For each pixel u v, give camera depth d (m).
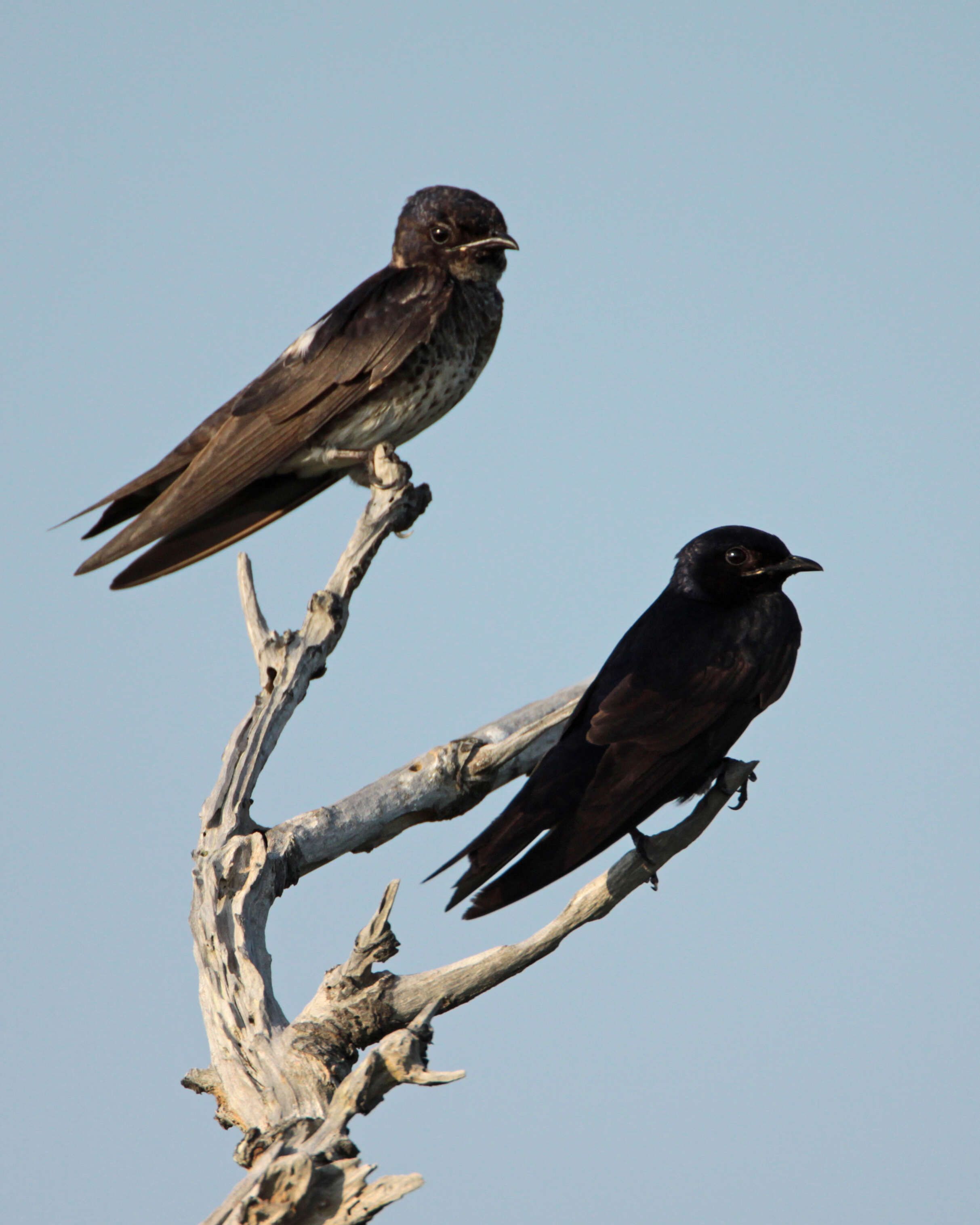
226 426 13.74
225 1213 7.12
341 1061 8.77
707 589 11.46
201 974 9.48
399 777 11.30
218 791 10.31
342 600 11.08
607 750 10.36
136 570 13.17
